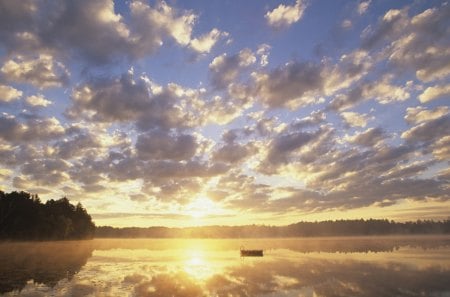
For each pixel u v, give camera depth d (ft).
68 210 623.36
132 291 119.75
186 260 240.32
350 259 231.91
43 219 513.86
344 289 120.16
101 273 165.37
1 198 475.31
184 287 127.44
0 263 214.48
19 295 113.29
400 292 113.50
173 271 173.99
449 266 176.24
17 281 140.67
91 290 121.08
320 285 128.67
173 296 112.27
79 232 632.79
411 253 273.95
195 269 183.62
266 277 151.12
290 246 460.55
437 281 130.82
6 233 469.16
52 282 137.90
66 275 158.61
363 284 128.57
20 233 482.69
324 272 163.12
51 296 111.34
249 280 143.23
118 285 131.13
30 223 496.64
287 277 149.89
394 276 145.59
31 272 169.78
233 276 155.33
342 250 339.36
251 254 275.80
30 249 357.20
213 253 325.62
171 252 338.95
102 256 274.98
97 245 489.26
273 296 111.86
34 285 131.23
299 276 152.15
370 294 111.65
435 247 357.20
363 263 202.08
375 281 134.21
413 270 163.12
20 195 504.02
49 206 565.12
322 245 471.62
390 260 216.74
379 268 174.70
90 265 204.13
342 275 151.74
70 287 126.72
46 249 361.10
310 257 257.34
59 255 281.95
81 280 143.02
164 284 133.39
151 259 248.93
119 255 287.48
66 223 553.23
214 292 118.62
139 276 155.33
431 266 178.19
